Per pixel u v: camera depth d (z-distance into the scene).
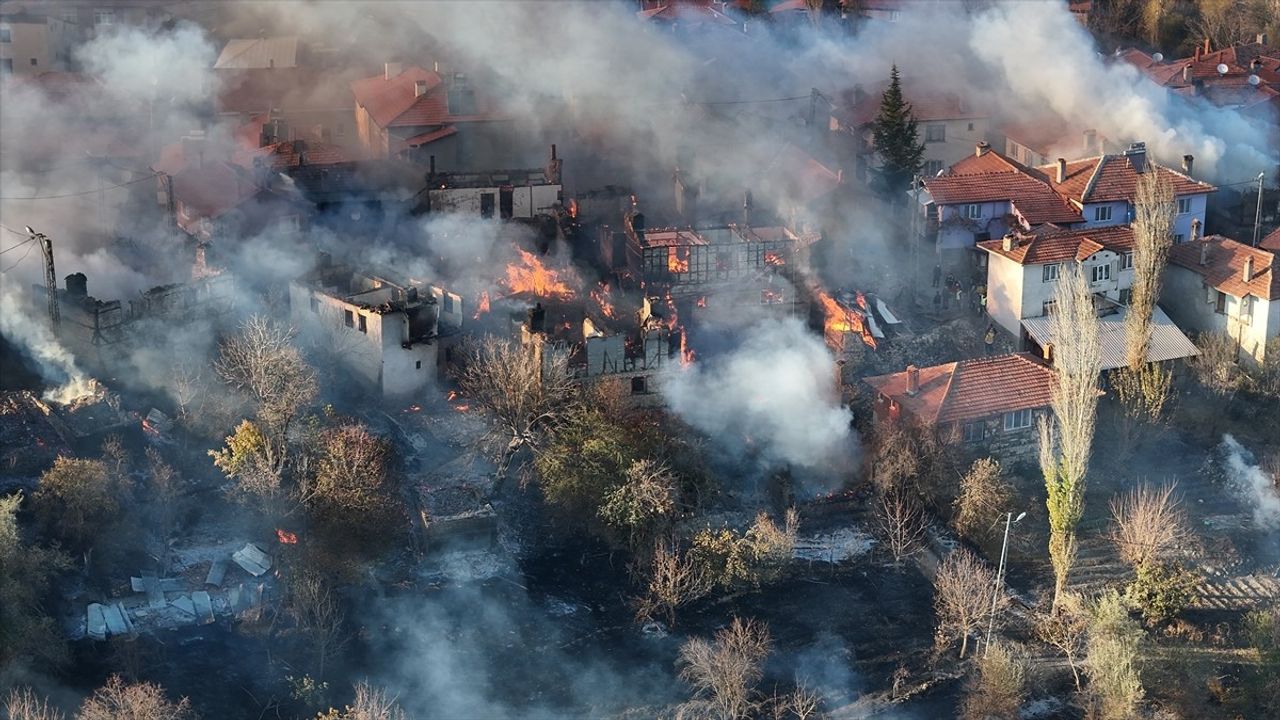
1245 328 193.50
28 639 132.88
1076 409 152.38
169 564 151.12
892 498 167.50
